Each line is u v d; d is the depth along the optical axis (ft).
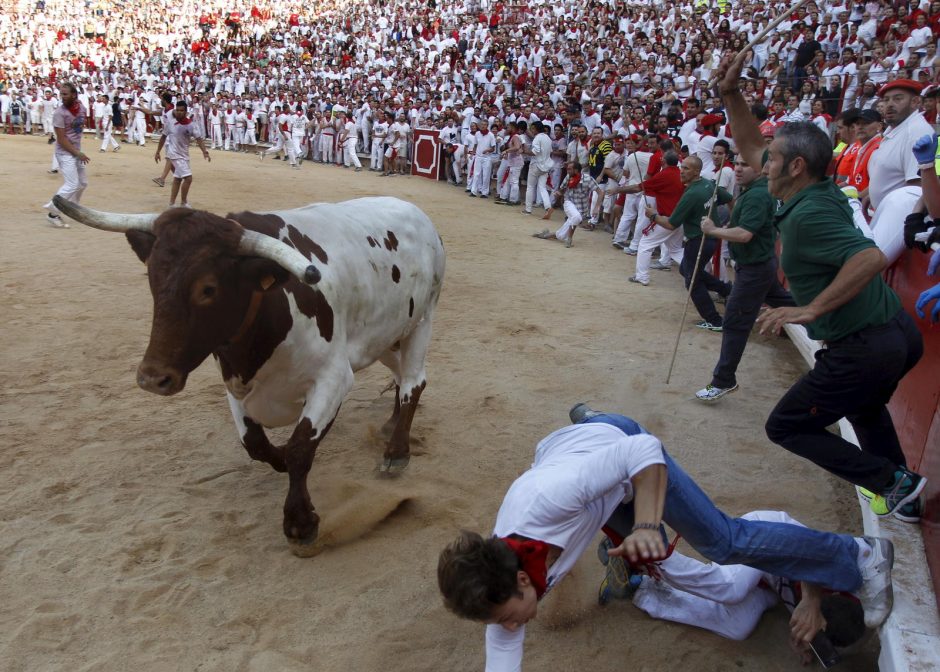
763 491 15.65
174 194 45.80
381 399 19.84
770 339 26.35
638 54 68.33
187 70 116.88
